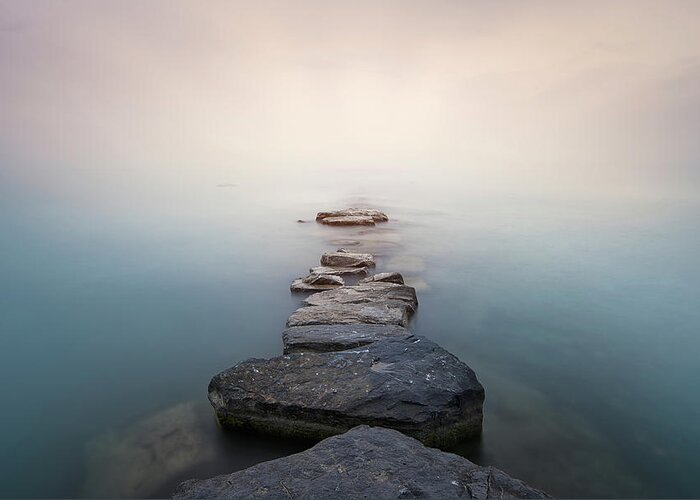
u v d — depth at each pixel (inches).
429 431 319.0
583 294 671.8
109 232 1130.7
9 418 378.3
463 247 962.7
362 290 592.7
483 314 594.2
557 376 438.6
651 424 362.6
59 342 526.0
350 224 1203.9
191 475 311.7
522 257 880.3
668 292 677.3
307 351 405.7
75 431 360.2
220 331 555.2
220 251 949.2
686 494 289.7
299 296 669.9
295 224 1240.2
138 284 736.3
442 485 238.1
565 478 304.8
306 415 329.7
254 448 335.9
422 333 535.8
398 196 1889.8
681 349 494.9
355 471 247.9
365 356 375.9
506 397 399.9
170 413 381.7
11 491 301.0
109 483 304.8
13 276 776.9
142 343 522.6
